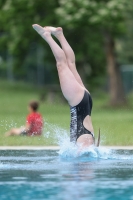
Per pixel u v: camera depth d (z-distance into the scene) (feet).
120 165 79.61
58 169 75.97
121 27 250.16
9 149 103.76
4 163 82.79
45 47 302.66
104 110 259.80
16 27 269.44
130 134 132.05
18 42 277.85
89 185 63.10
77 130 89.30
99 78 359.66
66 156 90.27
